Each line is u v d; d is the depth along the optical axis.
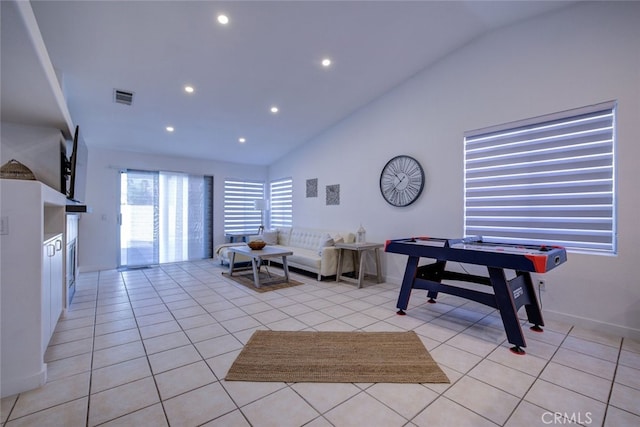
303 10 2.75
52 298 2.34
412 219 4.19
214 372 1.98
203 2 2.56
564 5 2.84
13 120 2.90
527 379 1.91
